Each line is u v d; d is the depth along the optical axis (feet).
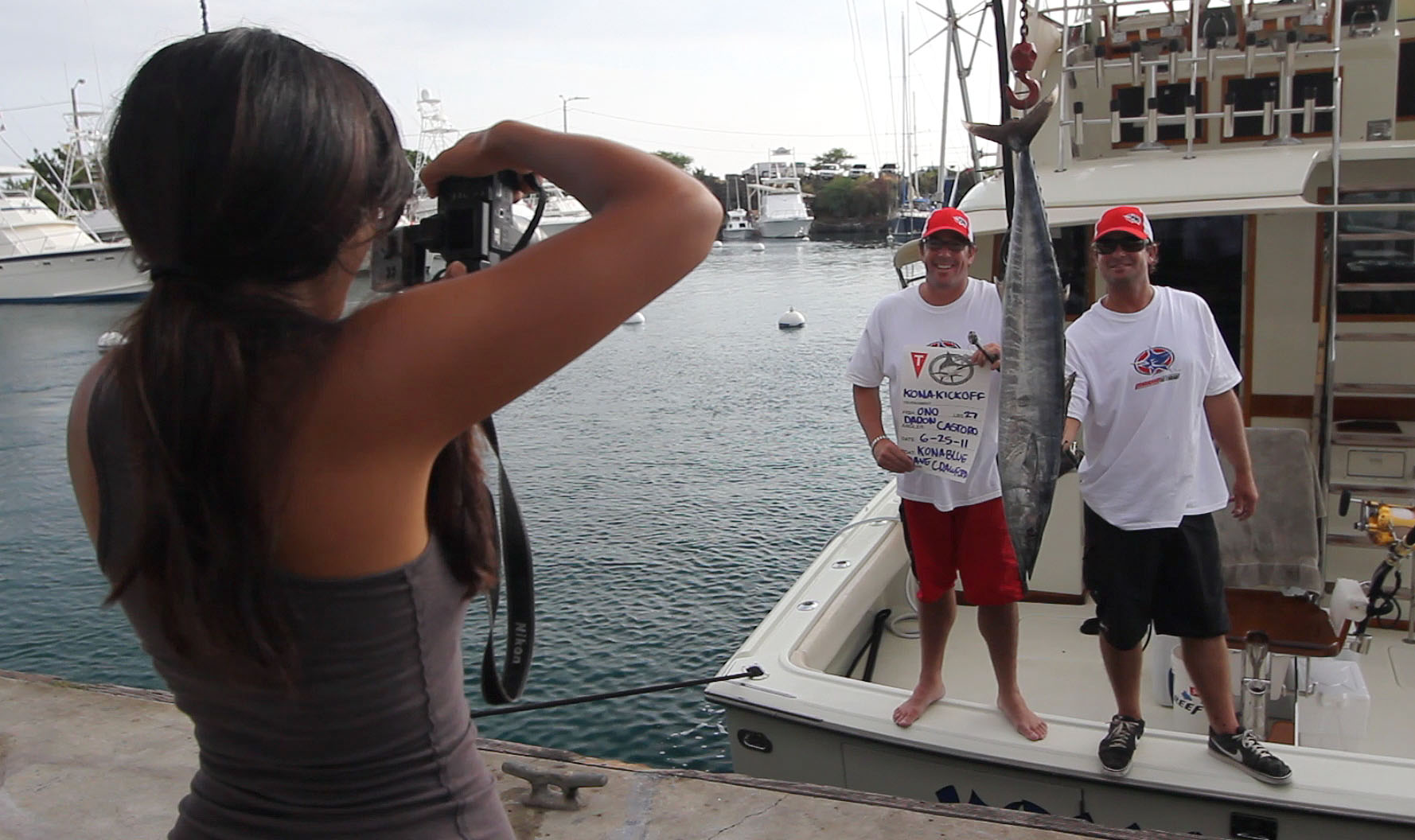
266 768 3.00
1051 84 18.86
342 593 2.82
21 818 7.77
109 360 2.90
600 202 3.09
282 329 2.70
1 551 37.04
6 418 61.41
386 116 3.01
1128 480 10.78
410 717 3.03
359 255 2.99
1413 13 17.37
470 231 3.52
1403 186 16.80
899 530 17.54
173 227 2.70
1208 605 10.71
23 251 128.88
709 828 7.40
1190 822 10.68
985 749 11.19
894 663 15.93
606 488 42.32
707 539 35.37
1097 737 11.34
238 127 2.63
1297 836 10.29
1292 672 12.53
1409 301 16.38
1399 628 15.96
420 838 3.07
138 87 2.79
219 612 2.68
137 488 2.70
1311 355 16.72
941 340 11.35
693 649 26.76
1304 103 17.93
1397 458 16.48
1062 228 16.90
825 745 12.02
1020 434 9.98
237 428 2.62
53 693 9.73
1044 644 16.07
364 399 2.73
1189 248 17.06
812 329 93.45
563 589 30.94
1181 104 18.62
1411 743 13.05
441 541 3.22
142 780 8.25
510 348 2.80
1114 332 11.00
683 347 84.53
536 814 7.62
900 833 7.28
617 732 22.80
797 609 14.53
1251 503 11.29
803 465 45.47
